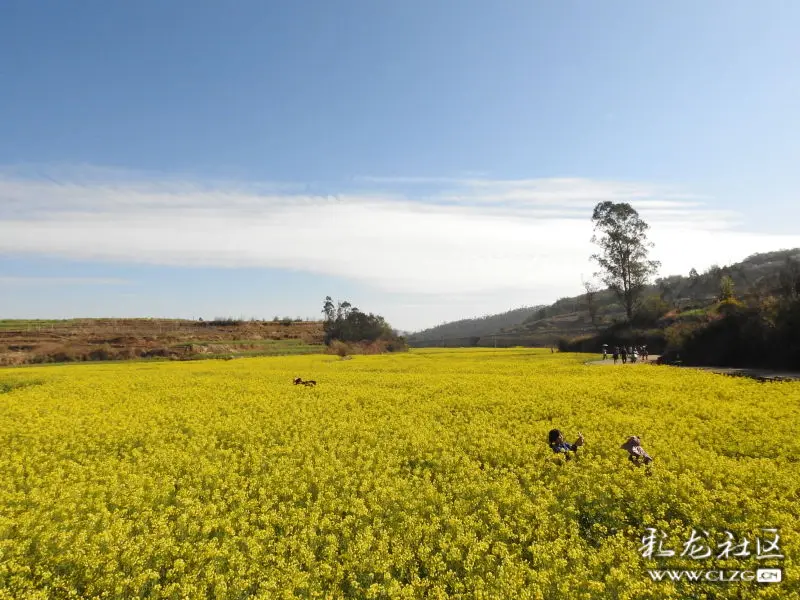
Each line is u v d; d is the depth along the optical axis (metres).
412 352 87.06
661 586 7.00
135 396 25.84
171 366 52.91
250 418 18.73
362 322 112.44
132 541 8.66
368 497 10.44
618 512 9.60
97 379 35.09
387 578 7.43
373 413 19.86
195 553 8.38
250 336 122.00
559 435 13.87
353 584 7.35
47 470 13.54
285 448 14.52
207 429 17.22
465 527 9.01
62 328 113.75
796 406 18.69
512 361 49.62
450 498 10.61
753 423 15.84
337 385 29.03
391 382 29.61
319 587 7.42
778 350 36.31
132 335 106.12
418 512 9.82
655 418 17.05
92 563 8.02
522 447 13.73
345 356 73.25
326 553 8.27
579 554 7.96
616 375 30.53
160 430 17.47
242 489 11.28
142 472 12.58
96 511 10.30
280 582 7.57
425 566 7.97
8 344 91.44
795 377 29.20
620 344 64.25
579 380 28.00
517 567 7.73
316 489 11.37
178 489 11.90
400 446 14.34
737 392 21.98
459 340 147.88
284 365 50.47
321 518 9.81
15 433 17.58
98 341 99.31
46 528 9.40
